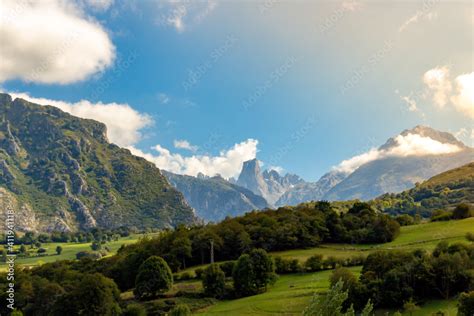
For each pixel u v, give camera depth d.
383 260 89.94
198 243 150.75
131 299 114.56
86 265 160.50
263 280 106.88
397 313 60.22
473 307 59.25
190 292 113.94
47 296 112.38
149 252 146.12
